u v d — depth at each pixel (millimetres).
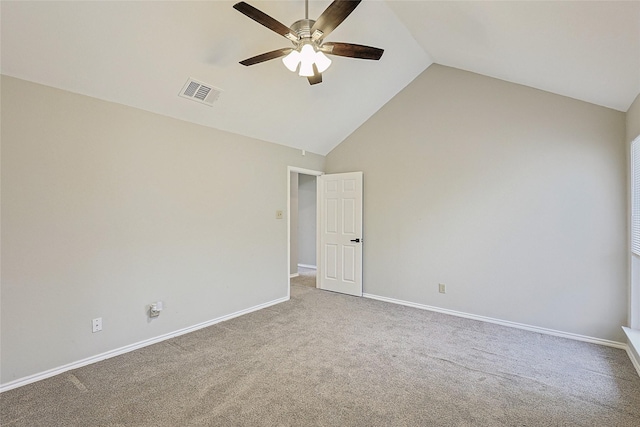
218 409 2008
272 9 2504
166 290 3117
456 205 3859
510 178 3500
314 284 5496
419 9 2682
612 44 1951
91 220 2605
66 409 1997
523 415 1967
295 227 6262
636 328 2812
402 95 4297
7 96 2199
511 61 2895
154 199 3018
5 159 2195
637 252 2637
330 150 5094
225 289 3680
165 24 2311
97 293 2645
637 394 2191
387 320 3680
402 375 2441
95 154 2623
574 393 2207
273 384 2305
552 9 1845
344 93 3879
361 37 3174
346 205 4805
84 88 2514
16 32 2006
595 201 3064
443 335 3236
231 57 2785
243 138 3887
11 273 2227
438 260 4000
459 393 2203
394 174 4383
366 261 4676
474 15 2354
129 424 1864
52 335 2410
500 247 3562
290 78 3289
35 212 2322
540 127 3328
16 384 2240
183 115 3201
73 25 2086
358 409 2020
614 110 2979
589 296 3096
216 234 3576
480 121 3689
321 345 2982
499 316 3570
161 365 2582
